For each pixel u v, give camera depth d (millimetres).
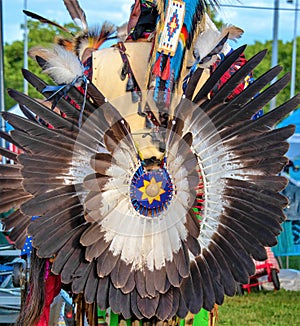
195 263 2576
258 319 5859
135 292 2518
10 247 5695
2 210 2736
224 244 2594
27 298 2840
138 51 2859
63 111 2584
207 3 2875
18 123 2533
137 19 2963
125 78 2812
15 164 2768
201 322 2859
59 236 2488
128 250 2488
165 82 2717
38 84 2662
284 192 7602
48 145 2527
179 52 2746
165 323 2688
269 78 2693
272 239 2605
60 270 2486
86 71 2893
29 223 2719
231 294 2576
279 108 2678
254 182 2646
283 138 2678
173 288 2553
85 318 2926
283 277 7355
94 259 2492
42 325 2824
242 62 2961
